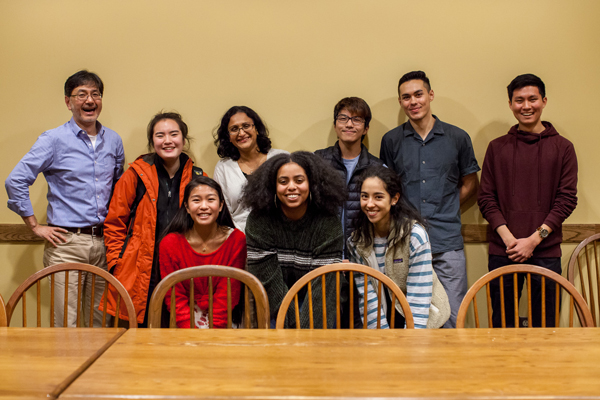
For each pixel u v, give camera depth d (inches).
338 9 111.7
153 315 61.2
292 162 72.8
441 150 101.6
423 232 77.2
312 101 112.7
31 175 93.5
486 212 102.5
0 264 113.1
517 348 50.3
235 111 99.9
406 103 100.9
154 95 112.3
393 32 111.8
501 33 111.9
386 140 107.0
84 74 94.6
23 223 112.4
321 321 72.0
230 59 112.3
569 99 112.7
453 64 112.2
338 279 64.9
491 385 41.3
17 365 45.4
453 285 100.6
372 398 38.9
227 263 78.7
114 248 91.5
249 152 101.7
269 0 111.5
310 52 112.2
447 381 42.0
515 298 64.9
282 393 39.6
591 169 113.5
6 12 110.6
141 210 91.8
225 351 49.3
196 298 79.0
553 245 99.0
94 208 97.2
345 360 46.8
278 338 53.6
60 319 96.2
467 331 56.1
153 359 47.1
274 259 74.5
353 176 98.0
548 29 111.7
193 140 113.0
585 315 62.2
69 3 110.7
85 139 96.6
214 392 39.8
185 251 78.1
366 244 81.0
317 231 74.4
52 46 111.2
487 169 104.0
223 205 82.0
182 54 111.9
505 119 113.0
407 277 78.1
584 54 112.0
